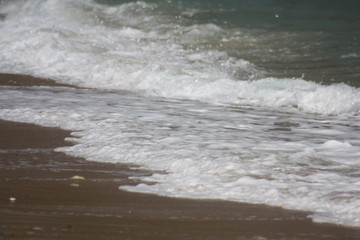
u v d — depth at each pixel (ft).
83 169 82.48
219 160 83.66
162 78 162.71
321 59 190.19
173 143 94.53
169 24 233.55
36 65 179.73
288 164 83.76
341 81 162.71
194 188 73.51
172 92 154.20
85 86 158.81
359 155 91.71
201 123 115.55
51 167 83.41
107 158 88.07
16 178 77.56
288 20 256.93
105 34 211.20
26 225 58.23
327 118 130.00
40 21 224.53
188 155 86.79
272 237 57.11
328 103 138.51
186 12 259.39
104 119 113.60
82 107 126.72
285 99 144.87
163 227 59.31
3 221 59.31
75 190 72.38
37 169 82.28
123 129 105.19
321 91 141.28
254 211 65.31
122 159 87.40
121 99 142.00
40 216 61.62
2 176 78.54
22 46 195.11
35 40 198.39
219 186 74.08
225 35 221.66
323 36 226.17
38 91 147.74
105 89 156.25
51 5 249.14
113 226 59.11
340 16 267.59
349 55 195.31
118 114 119.85
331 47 207.62
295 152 92.22
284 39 219.41
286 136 107.34
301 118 128.16
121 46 197.67
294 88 150.61
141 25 230.07
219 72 172.65
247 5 285.84
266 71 175.63
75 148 93.61
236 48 204.74
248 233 58.08
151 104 136.98
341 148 96.68
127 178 78.13
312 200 68.39
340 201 67.56
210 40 213.46
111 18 238.68
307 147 96.63
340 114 134.92
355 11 278.87
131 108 129.18
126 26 227.61
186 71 171.83
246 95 149.89
